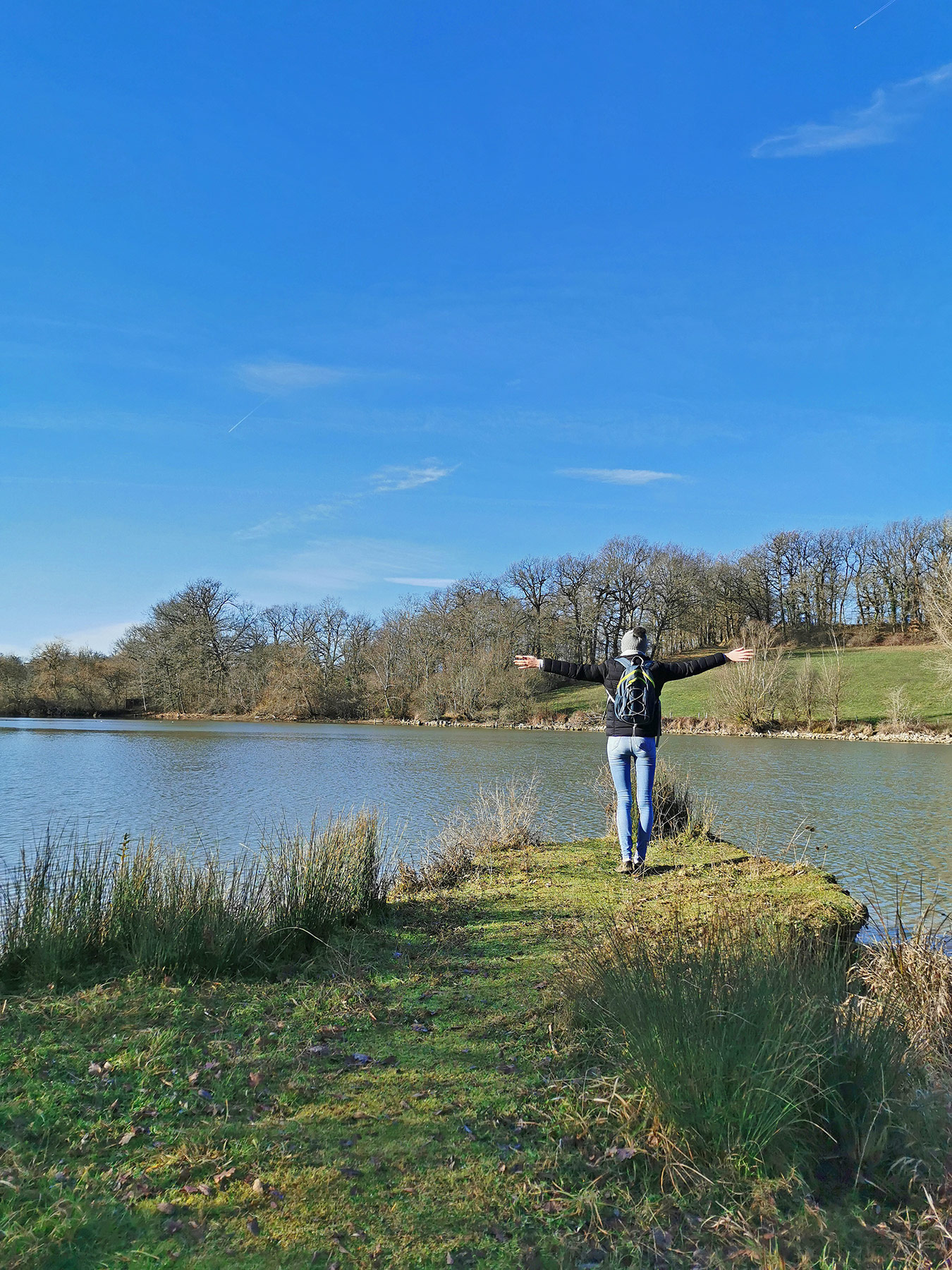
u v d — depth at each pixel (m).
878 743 39.25
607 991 3.63
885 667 57.84
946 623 42.09
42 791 20.02
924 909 4.93
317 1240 2.29
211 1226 2.34
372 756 31.62
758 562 81.06
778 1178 2.63
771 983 3.45
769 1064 2.91
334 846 6.21
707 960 3.62
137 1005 4.02
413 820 14.70
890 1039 3.29
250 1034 3.70
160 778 23.25
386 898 6.41
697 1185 2.57
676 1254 2.29
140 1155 2.69
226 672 74.56
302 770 25.41
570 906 5.86
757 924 4.77
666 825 8.54
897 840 13.34
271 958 4.91
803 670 47.56
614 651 76.31
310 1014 3.95
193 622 75.25
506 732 51.16
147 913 4.94
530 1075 3.26
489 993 4.21
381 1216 2.40
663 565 74.44
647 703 6.64
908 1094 3.07
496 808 10.01
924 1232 2.41
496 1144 2.78
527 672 64.25
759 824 14.82
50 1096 3.05
